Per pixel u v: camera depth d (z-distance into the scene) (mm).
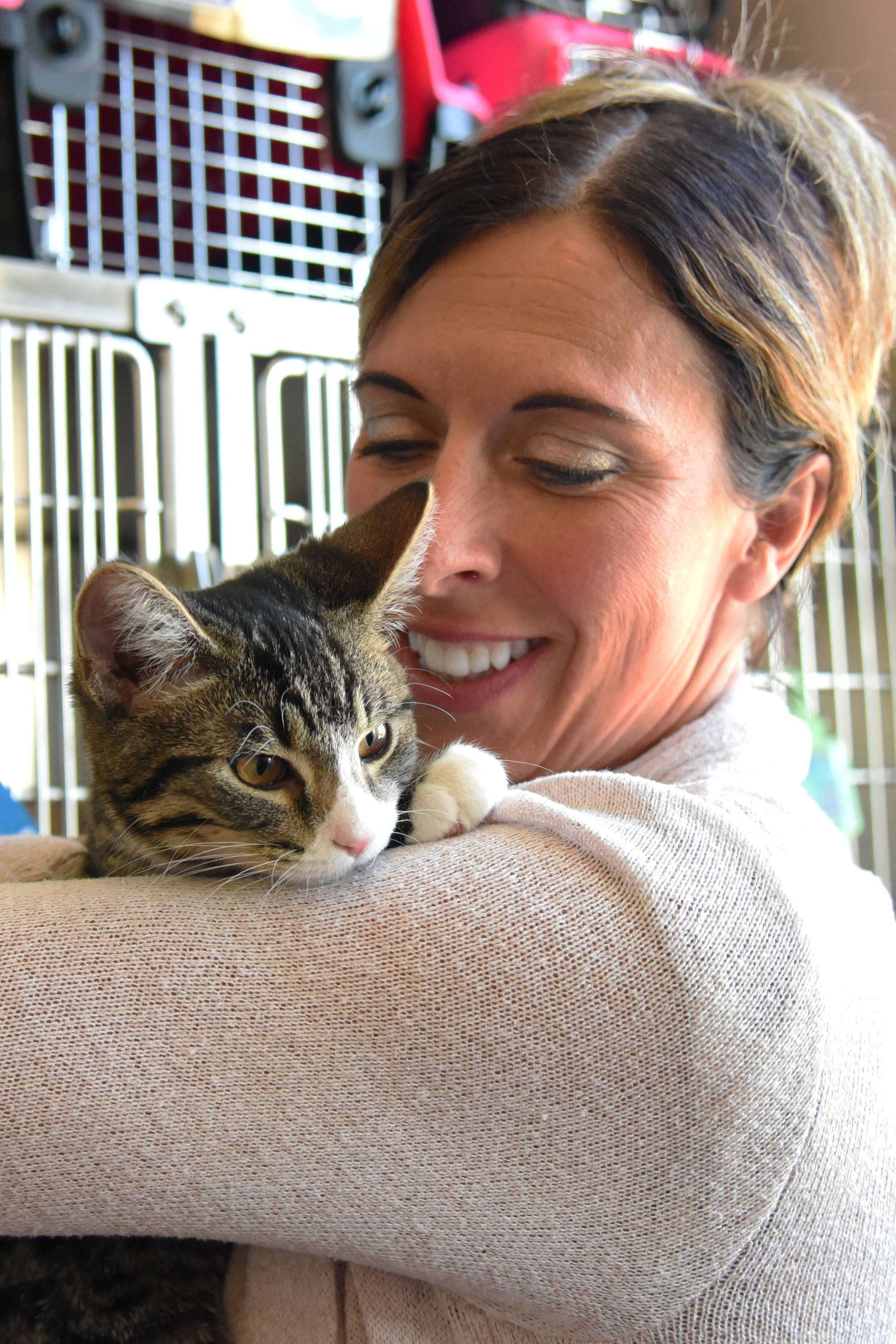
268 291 3311
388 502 1987
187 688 1709
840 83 3547
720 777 1512
